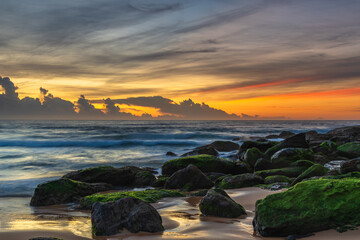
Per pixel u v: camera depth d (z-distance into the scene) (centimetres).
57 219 870
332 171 1155
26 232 704
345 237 540
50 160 2389
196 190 1306
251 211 858
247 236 615
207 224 721
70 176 1483
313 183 671
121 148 3341
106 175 1491
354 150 2012
